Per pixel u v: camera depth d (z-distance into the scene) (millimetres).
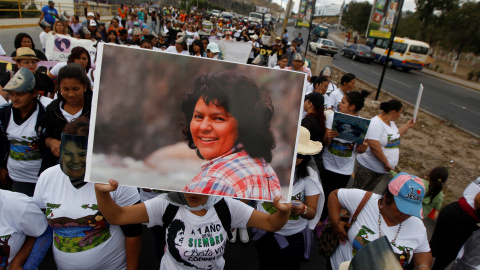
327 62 12500
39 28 16953
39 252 1879
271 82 1495
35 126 2662
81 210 1780
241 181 1515
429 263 2041
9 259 1757
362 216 2135
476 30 27844
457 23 29594
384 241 1234
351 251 2207
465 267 1913
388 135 3688
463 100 16391
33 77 2535
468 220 2695
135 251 2020
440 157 7406
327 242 2387
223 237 1810
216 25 21172
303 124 3326
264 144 1523
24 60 3564
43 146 2756
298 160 2316
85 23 9883
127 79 1402
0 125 2646
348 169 3611
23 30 15414
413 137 8789
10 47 11000
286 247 2377
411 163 6820
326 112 3828
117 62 1387
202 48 6957
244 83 1481
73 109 2693
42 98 3057
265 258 2498
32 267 1855
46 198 1797
